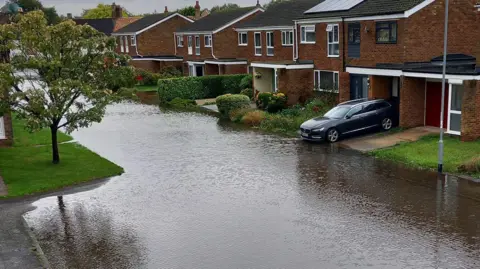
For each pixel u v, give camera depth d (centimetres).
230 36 4641
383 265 995
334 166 1783
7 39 1706
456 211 1273
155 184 1638
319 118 2286
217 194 1509
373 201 1382
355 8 2666
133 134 2569
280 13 3925
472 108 1880
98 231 1245
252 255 1071
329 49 2855
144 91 4703
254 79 3509
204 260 1058
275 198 1448
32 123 1631
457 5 2336
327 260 1030
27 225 1288
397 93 2494
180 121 2977
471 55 2409
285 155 1983
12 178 1688
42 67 1669
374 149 1981
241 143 2255
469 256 1018
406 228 1177
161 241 1168
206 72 4744
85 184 1652
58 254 1115
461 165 1599
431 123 2266
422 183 1524
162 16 5928
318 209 1339
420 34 2295
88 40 1720
